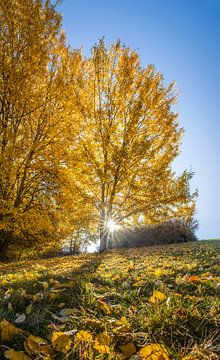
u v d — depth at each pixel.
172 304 2.14
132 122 9.96
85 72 10.42
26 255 14.09
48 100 9.36
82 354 1.51
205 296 2.42
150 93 10.45
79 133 10.17
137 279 3.31
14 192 10.24
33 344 1.57
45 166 9.52
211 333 1.76
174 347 1.55
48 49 9.50
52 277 3.72
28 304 2.51
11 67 9.12
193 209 10.71
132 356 1.49
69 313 2.08
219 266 3.81
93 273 4.08
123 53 10.47
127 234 16.27
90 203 10.37
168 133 10.34
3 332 1.78
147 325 1.87
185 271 3.78
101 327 1.88
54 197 10.26
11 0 9.11
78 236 17.62
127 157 9.67
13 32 9.16
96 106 10.48
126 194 10.70
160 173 10.07
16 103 9.00
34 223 9.29
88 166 10.01
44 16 9.50
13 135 8.73
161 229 16.72
